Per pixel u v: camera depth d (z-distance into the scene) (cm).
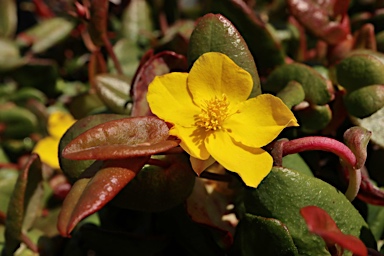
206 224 19
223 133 18
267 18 26
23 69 28
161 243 21
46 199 24
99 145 17
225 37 19
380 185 21
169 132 18
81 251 22
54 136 25
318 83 20
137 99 20
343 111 21
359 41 22
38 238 22
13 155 28
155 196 19
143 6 28
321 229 16
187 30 23
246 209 18
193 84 18
